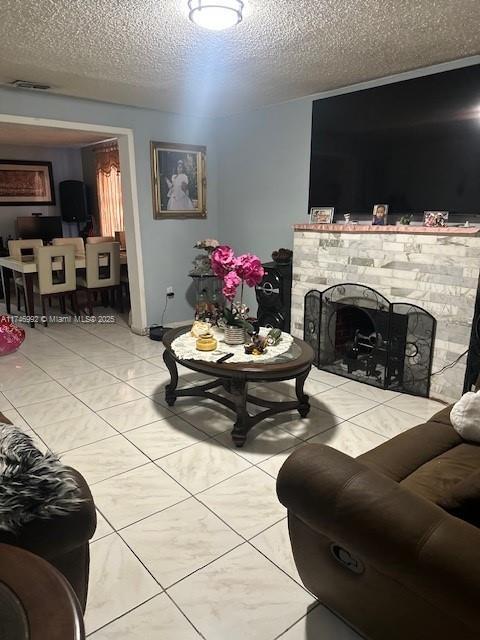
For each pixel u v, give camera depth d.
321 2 2.10
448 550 1.01
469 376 2.90
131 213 4.54
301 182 4.17
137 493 2.18
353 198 3.66
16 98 3.66
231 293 2.67
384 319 3.34
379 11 2.20
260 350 2.65
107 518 2.01
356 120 3.53
